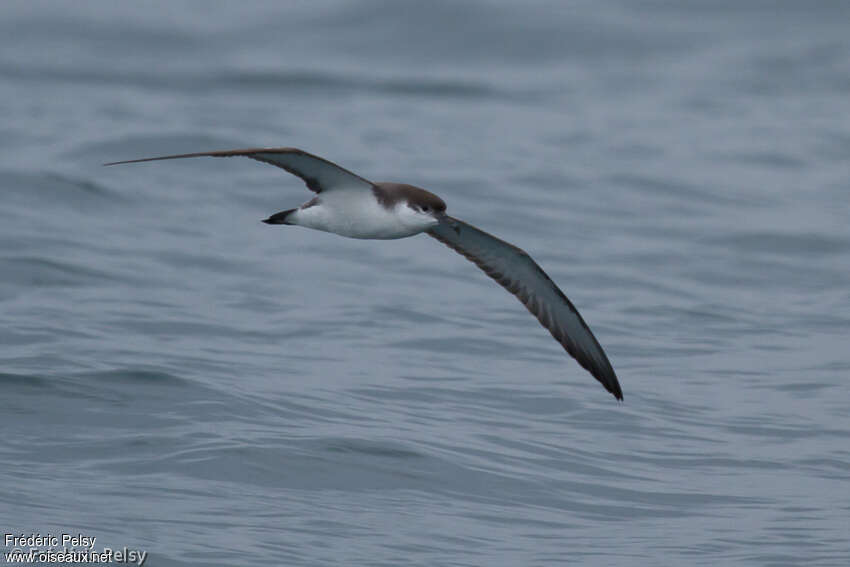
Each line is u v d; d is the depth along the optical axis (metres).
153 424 12.64
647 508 11.63
